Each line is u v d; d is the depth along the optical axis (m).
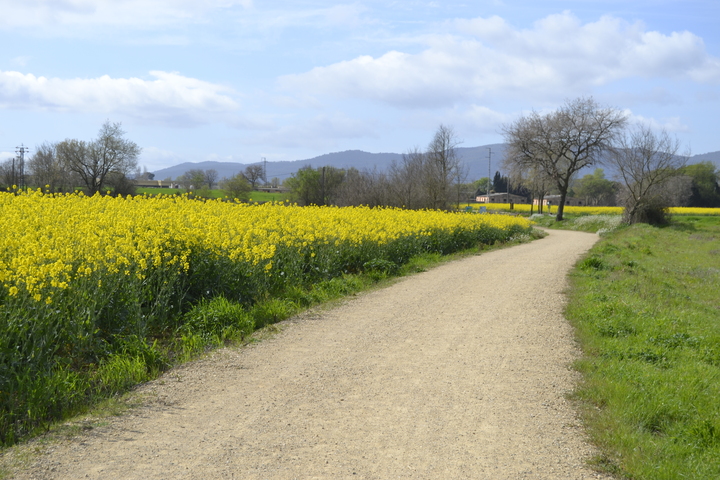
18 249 7.15
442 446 4.32
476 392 5.60
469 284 12.72
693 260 22.06
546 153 54.97
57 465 3.94
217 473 3.82
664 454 4.28
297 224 13.53
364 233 14.71
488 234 26.16
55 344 6.16
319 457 4.09
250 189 66.25
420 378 6.02
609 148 51.69
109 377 5.73
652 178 43.44
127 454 4.12
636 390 5.52
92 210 12.59
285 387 5.68
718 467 4.05
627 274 15.39
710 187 98.50
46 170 68.44
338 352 7.00
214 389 5.61
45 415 4.89
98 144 63.56
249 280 9.48
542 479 3.85
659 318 9.09
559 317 9.30
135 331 6.86
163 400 5.29
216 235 9.47
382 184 45.00
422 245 19.20
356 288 11.72
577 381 6.04
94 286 6.87
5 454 4.12
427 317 9.14
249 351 7.02
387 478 3.79
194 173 102.12
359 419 4.84
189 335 7.25
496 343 7.55
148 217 10.28
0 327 5.30
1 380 4.98
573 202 144.00
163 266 8.26
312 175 62.69
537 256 20.11
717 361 6.98
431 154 55.62
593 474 3.96
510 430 4.68
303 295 10.13
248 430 4.59
